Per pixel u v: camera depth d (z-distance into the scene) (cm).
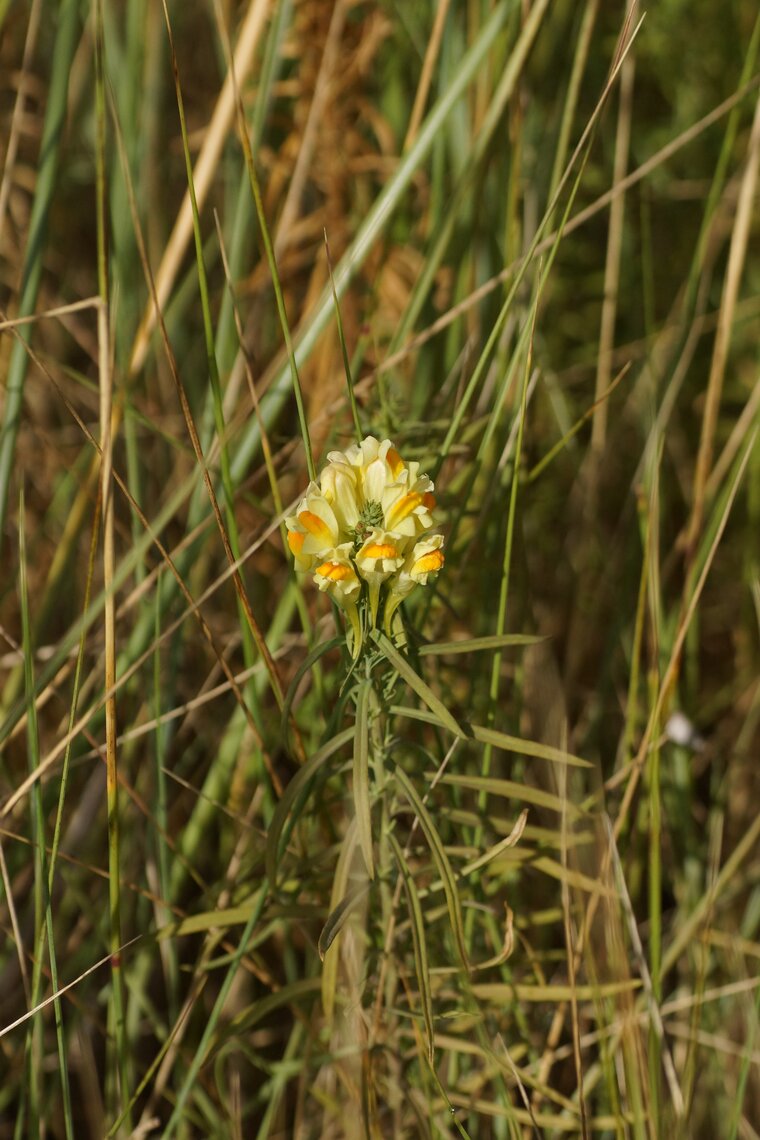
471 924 117
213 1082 124
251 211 123
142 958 123
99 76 115
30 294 120
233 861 122
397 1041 115
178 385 112
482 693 122
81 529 131
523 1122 118
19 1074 122
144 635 121
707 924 121
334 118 132
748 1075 126
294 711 125
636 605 135
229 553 113
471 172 123
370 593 106
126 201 130
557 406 139
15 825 124
